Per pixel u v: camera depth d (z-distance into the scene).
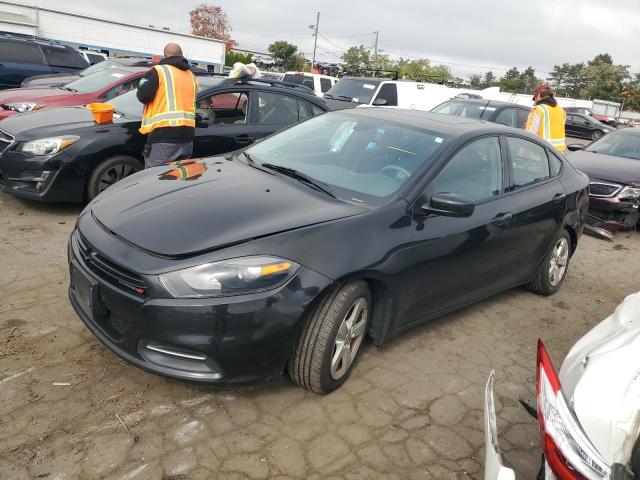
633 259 6.68
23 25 21.97
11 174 5.50
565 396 1.86
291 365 2.92
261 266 2.63
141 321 2.61
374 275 3.02
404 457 2.69
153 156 5.56
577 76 108.25
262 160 3.89
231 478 2.43
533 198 4.28
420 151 3.65
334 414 2.93
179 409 2.83
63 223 5.42
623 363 1.87
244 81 6.61
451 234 3.48
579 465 1.63
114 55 24.22
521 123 10.27
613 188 7.29
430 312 3.64
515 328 4.30
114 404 2.81
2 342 3.23
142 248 2.70
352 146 3.83
